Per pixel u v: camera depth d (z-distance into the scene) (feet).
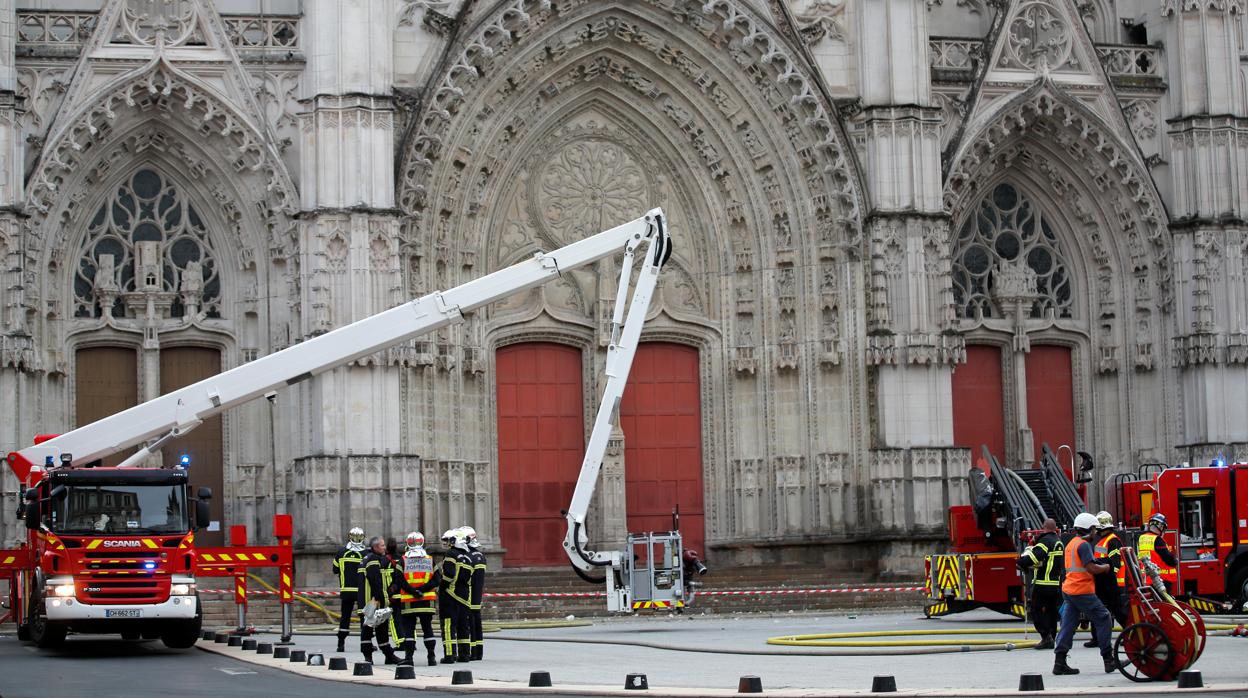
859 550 207.00
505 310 211.61
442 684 101.35
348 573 129.29
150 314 198.70
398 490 190.49
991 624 156.46
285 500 197.36
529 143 211.20
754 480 212.43
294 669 113.09
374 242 191.52
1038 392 223.92
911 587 192.44
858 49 208.74
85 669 115.65
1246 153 217.97
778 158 211.20
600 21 208.85
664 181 216.13
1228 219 215.92
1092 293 223.92
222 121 196.54
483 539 205.16
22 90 192.13
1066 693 91.20
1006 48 214.90
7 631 165.07
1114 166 217.77
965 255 221.66
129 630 139.64
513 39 203.82
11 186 187.83
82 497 130.21
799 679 103.91
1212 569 159.43
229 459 200.44
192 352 202.08
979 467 166.81
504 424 211.82
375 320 146.30
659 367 216.74
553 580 199.52
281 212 196.44
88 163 196.54
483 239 207.82
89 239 199.11
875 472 203.82
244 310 200.54
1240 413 214.48
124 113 196.54
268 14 202.08
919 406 204.13
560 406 213.66
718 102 212.43
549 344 214.28
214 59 196.13
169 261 200.85
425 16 197.57
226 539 199.93
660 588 159.53
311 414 192.03
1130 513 164.66
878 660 117.91
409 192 195.11
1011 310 221.87
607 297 212.84
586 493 157.89
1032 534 147.54
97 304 198.59
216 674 111.34
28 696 94.89
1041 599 123.95
